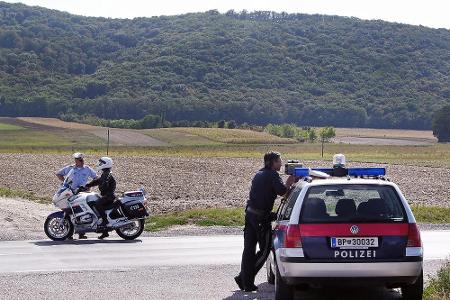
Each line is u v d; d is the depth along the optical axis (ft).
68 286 50.60
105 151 401.49
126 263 61.77
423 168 239.91
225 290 49.37
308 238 41.27
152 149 451.94
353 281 40.88
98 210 78.64
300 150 460.14
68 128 631.56
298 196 42.80
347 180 42.88
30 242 77.00
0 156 309.83
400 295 46.75
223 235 84.64
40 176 196.85
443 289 43.06
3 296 46.62
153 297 46.60
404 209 41.81
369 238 41.04
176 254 67.67
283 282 42.91
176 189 159.12
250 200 50.08
